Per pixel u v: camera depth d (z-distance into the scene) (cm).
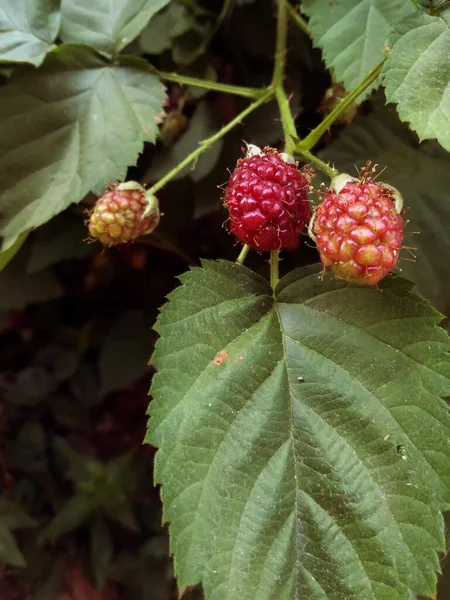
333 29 16
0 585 27
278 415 14
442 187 17
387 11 16
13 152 16
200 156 18
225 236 21
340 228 12
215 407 13
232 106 19
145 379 27
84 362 28
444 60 13
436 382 13
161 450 13
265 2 19
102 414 28
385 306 14
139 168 19
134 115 16
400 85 13
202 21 19
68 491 28
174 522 13
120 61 17
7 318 27
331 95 17
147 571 26
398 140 17
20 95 16
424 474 13
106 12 17
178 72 19
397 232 13
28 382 28
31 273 23
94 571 26
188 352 14
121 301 26
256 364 14
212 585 13
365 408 13
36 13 17
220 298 14
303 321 14
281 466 13
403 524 13
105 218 15
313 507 13
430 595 12
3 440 28
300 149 15
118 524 27
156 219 16
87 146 16
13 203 16
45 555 27
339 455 13
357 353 14
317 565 13
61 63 17
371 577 13
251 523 13
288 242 14
